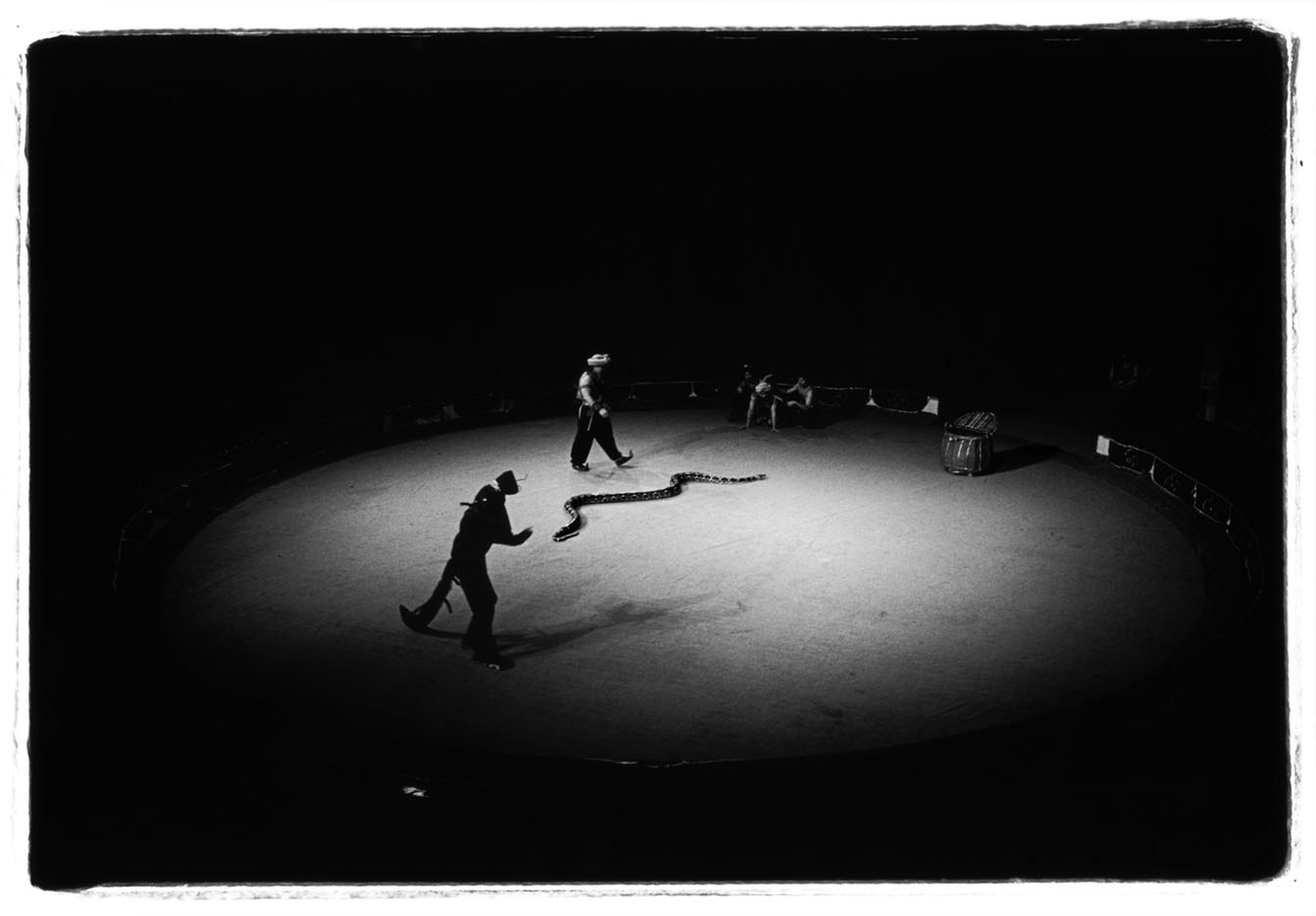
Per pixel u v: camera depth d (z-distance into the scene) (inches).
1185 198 831.7
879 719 398.3
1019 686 420.8
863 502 631.2
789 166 964.6
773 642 458.0
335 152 908.0
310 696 417.4
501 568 536.7
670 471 693.3
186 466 719.1
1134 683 409.4
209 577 534.9
